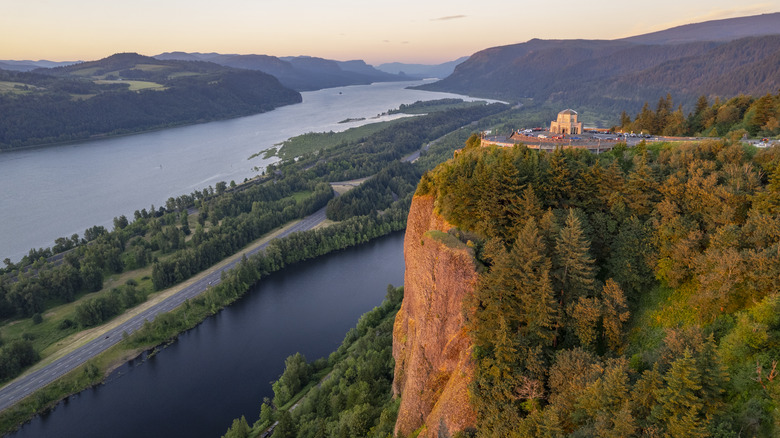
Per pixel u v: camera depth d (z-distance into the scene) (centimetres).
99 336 18162
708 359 4875
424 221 9706
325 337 18000
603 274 7869
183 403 14775
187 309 19862
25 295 19288
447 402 7019
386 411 9488
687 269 6875
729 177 7456
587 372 5694
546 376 6338
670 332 5322
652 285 7338
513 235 7994
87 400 15125
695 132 14725
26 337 17712
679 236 7012
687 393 4659
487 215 8219
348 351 14950
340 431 9606
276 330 18725
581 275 7031
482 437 6109
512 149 9350
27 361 16362
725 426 4641
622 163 9281
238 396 15000
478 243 7925
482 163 8775
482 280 7044
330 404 11581
